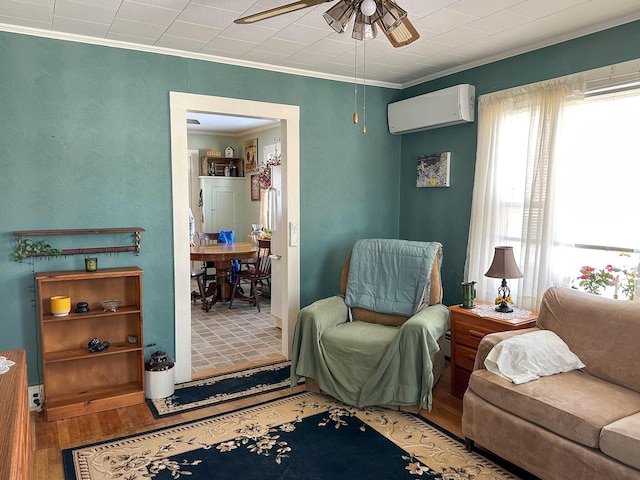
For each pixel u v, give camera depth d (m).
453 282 4.21
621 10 2.78
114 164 3.34
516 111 3.53
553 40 3.27
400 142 4.70
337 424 3.00
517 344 2.59
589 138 3.13
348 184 4.40
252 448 2.71
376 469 2.51
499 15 2.84
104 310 3.27
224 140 8.48
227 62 3.69
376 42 3.31
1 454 1.24
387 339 3.18
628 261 2.97
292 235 4.12
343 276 3.98
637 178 2.92
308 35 3.16
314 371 3.38
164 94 3.48
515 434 2.36
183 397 3.40
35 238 3.12
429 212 4.42
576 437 2.11
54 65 3.11
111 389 3.33
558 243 3.27
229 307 6.15
